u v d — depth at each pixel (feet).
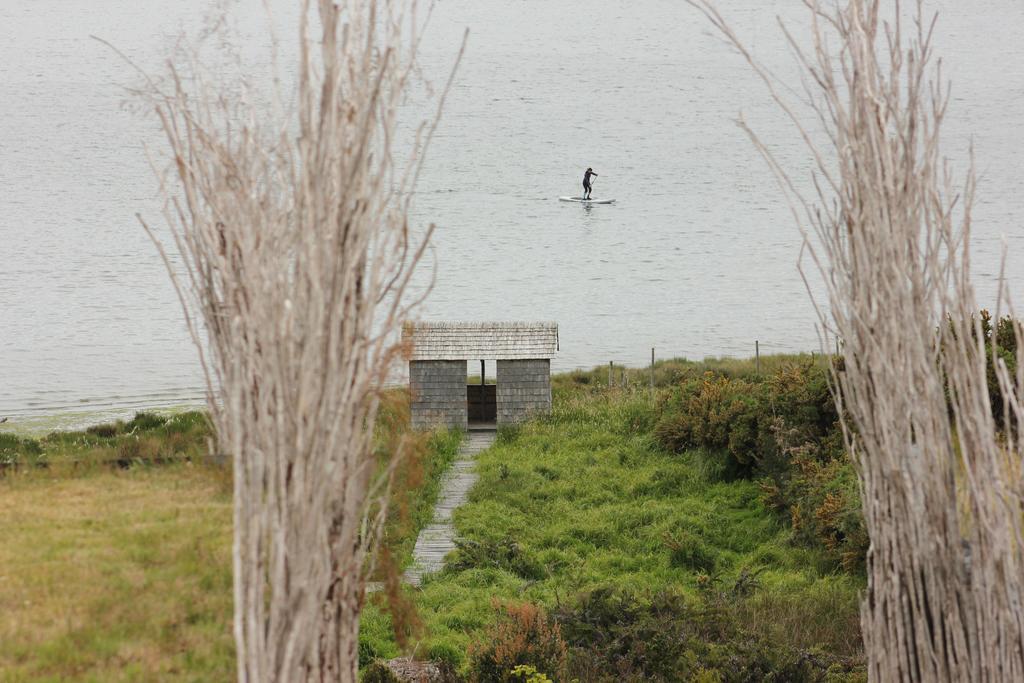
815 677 91.20
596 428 208.74
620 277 442.91
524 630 97.91
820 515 137.18
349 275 35.42
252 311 34.53
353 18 36.70
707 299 401.29
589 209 616.80
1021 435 40.63
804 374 170.81
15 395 249.75
